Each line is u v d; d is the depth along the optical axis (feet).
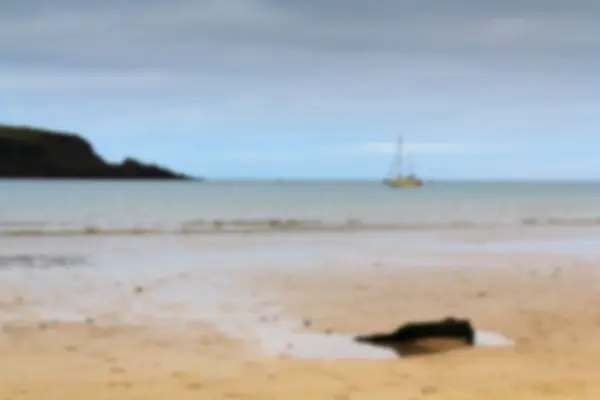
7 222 124.67
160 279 52.65
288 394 22.76
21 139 566.77
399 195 348.79
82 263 62.90
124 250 75.72
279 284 50.44
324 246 82.69
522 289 48.52
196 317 38.04
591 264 64.39
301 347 31.22
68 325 35.37
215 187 513.86
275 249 78.54
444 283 51.13
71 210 170.19
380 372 26.14
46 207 181.68
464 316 38.75
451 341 32.17
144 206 201.16
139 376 25.29
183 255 71.10
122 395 22.59
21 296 43.88
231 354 29.60
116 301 42.75
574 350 30.73
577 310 40.70
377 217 155.63
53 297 43.78
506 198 315.99
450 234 105.09
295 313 39.42
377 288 48.67
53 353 29.30
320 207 206.90
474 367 27.14
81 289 47.24
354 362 28.07
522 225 130.82
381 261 66.08
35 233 97.40
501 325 36.45
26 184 451.53
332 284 50.47
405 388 23.63
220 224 123.54
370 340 32.32
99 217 144.25
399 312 39.99
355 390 23.32
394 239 94.32
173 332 34.17
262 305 41.91
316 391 23.18
